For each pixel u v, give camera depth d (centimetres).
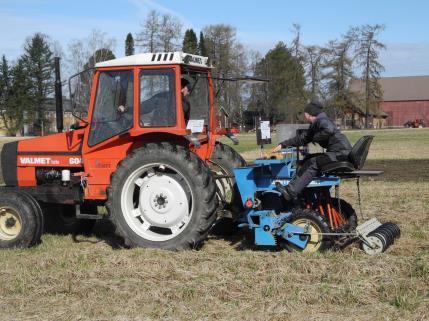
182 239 711
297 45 6969
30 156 825
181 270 616
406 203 1094
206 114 812
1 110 6925
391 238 716
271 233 712
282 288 550
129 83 747
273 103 6712
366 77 7250
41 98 6719
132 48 6944
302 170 711
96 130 768
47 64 6694
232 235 853
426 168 1872
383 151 2769
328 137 710
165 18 5628
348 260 626
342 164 691
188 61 738
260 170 734
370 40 7175
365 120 7481
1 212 781
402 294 527
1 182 1564
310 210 703
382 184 1405
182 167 706
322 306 513
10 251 752
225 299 537
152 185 732
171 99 726
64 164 805
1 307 531
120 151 771
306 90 6919
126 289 562
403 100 9994
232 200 788
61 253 712
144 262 649
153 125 732
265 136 782
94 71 766
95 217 772
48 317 504
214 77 782
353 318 483
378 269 593
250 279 579
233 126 856
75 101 771
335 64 6994
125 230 734
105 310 514
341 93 7094
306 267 608
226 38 6531
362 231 687
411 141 3731
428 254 659
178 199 724
